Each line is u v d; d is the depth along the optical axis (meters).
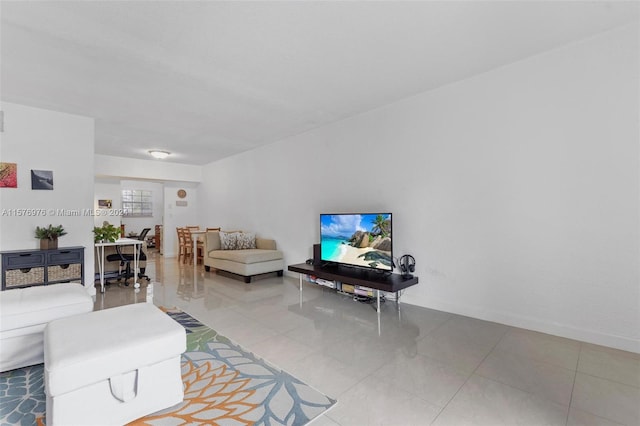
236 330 2.87
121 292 4.28
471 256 3.17
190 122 4.48
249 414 1.66
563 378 1.99
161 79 3.08
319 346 2.52
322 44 2.49
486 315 3.07
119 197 7.79
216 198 7.59
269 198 5.89
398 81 3.22
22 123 3.67
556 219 2.65
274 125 4.70
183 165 7.91
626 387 1.88
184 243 7.23
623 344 2.35
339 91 3.45
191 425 1.59
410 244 3.67
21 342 2.15
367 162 4.15
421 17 2.16
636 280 2.31
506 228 2.93
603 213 2.43
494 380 1.98
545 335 2.67
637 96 2.29
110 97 3.50
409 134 3.67
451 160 3.30
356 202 4.29
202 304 3.71
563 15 2.18
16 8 1.99
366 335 2.73
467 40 2.47
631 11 2.15
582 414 1.63
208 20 2.15
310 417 1.63
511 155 2.89
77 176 4.05
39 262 3.53
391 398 1.80
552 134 2.66
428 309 3.47
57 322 1.85
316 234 4.95
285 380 2.00
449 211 3.33
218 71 2.93
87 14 2.07
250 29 2.27
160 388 1.71
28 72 2.89
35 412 1.69
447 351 2.40
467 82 3.17
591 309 2.49
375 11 2.09
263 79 3.11
